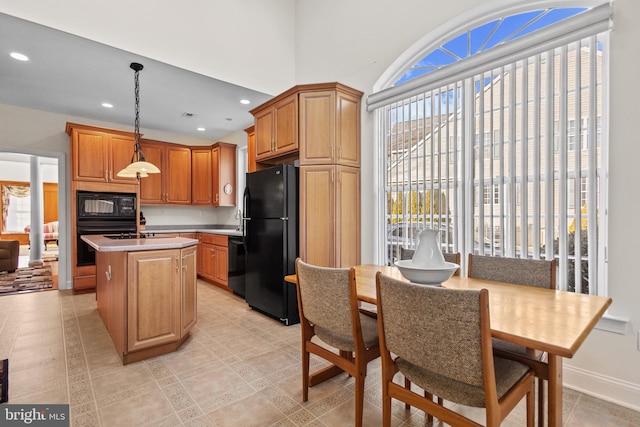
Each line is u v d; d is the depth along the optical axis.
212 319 3.37
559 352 0.97
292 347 2.65
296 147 3.32
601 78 1.95
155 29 3.29
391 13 3.20
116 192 4.67
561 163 2.09
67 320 3.25
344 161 3.25
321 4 4.02
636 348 1.80
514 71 2.30
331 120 3.20
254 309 3.71
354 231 3.34
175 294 2.53
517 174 2.29
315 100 3.25
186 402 1.86
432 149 2.79
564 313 1.29
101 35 2.96
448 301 1.09
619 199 1.84
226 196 5.72
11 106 4.39
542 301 1.46
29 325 3.10
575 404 1.86
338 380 2.13
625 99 1.82
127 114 4.80
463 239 2.55
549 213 2.14
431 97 2.79
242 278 4.14
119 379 2.10
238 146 5.77
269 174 3.40
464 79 2.54
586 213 2.00
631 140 1.80
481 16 2.61
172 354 2.50
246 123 5.27
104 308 3.12
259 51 4.09
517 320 1.21
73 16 2.82
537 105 2.19
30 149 4.49
